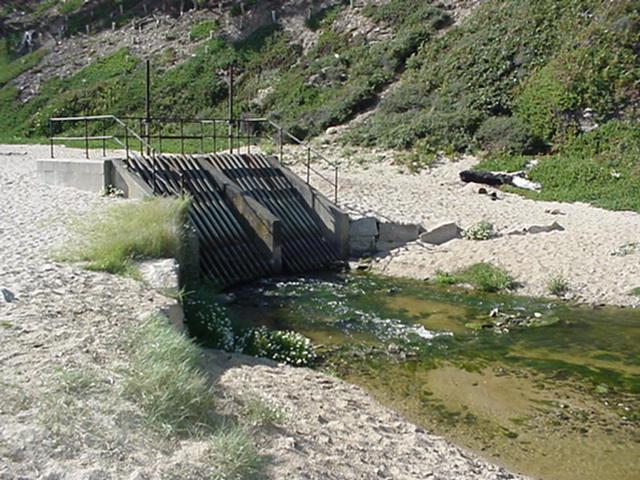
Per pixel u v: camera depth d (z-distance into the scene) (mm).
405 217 17641
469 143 25438
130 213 11516
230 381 6844
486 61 29375
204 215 15414
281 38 39500
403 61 33281
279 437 5551
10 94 42469
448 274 14938
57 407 4758
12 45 48000
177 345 6301
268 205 17047
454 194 20703
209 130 33406
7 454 4168
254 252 15781
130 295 8016
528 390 8977
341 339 10914
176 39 43250
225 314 10688
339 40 37250
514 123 25438
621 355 10383
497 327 11734
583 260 14883
